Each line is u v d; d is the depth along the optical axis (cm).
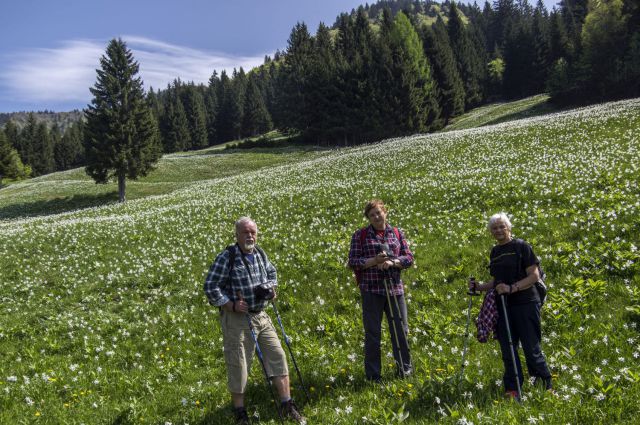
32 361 1000
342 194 2478
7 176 11462
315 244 1636
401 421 520
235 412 640
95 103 5812
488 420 488
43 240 2327
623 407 492
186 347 989
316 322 1008
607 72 8344
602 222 1202
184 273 1554
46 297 1484
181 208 2925
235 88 16088
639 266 887
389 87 8656
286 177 4056
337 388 676
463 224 1518
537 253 1098
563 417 482
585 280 912
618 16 8519
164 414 696
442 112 9962
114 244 2094
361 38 11350
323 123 9038
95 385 831
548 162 2398
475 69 11669
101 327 1178
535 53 11350
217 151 9219
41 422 705
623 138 2725
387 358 761
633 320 729
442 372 669
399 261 687
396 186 2422
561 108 8594
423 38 10750
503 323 597
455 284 1055
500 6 17662
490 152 3212
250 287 647
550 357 651
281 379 633
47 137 16188
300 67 10694
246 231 652
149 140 6038
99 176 5888
